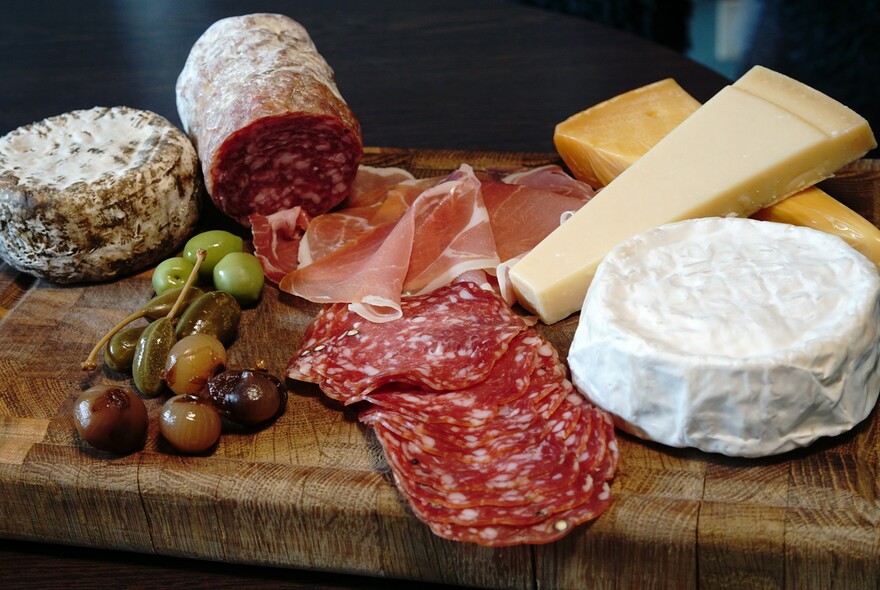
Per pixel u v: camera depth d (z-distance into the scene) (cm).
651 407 50
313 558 52
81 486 52
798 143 60
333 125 63
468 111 77
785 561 48
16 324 61
